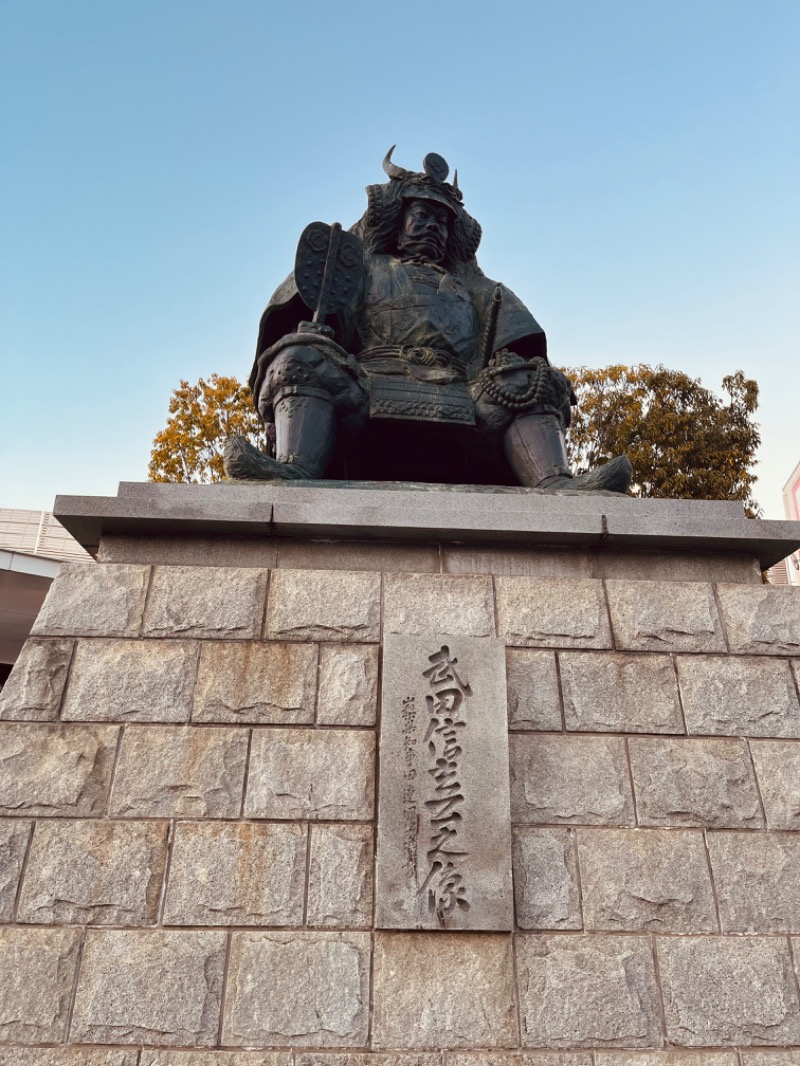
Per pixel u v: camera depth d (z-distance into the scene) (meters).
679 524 5.14
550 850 4.30
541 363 6.54
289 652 4.67
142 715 4.50
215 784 4.33
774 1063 3.92
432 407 6.36
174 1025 3.83
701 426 16.94
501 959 4.02
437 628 4.80
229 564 5.02
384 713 4.46
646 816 4.42
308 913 4.07
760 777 4.57
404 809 4.25
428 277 7.10
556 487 5.97
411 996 3.92
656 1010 3.99
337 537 5.09
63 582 4.84
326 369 6.05
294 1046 3.81
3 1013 3.84
